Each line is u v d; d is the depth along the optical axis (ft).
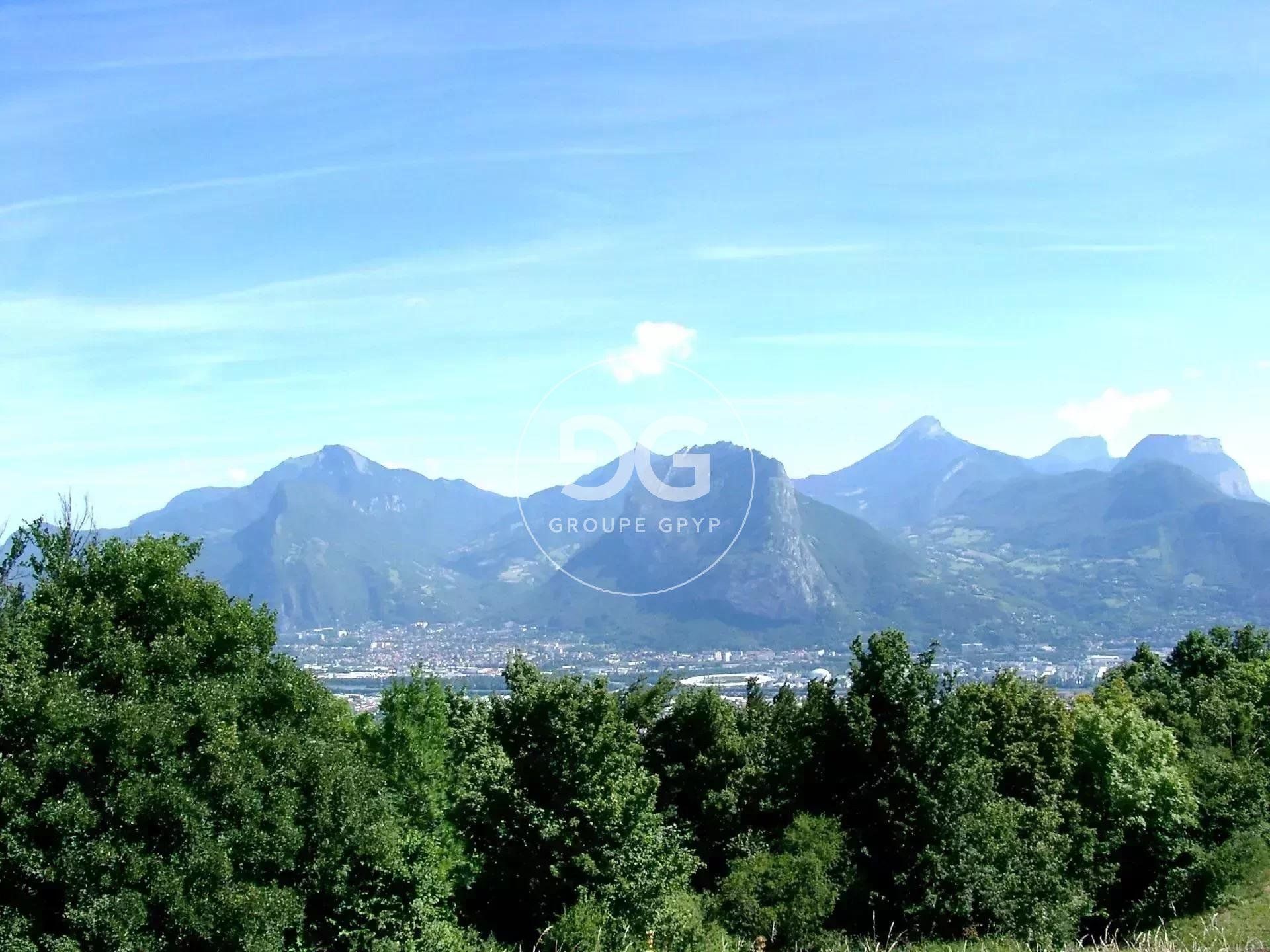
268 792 76.07
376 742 97.45
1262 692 177.06
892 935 100.63
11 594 75.20
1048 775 128.67
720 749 118.01
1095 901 128.16
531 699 98.99
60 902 66.49
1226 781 141.38
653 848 96.37
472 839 97.09
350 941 86.94
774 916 96.32
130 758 66.03
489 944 89.25
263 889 72.08
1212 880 128.67
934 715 110.01
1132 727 135.23
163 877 65.51
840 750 114.42
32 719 64.18
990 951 92.43
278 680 82.74
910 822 105.40
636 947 85.87
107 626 69.72
